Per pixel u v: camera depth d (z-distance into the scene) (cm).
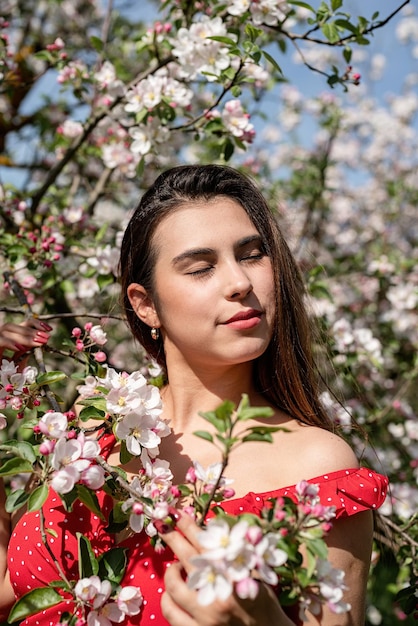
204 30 229
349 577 132
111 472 133
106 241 321
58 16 487
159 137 251
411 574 192
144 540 139
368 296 405
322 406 164
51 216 303
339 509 132
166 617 118
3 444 134
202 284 144
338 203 530
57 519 149
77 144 295
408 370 370
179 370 156
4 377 159
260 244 149
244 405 108
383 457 323
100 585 124
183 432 154
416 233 534
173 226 148
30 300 265
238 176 158
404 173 599
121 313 208
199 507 121
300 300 163
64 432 133
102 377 168
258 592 112
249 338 143
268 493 135
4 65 291
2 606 156
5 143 453
